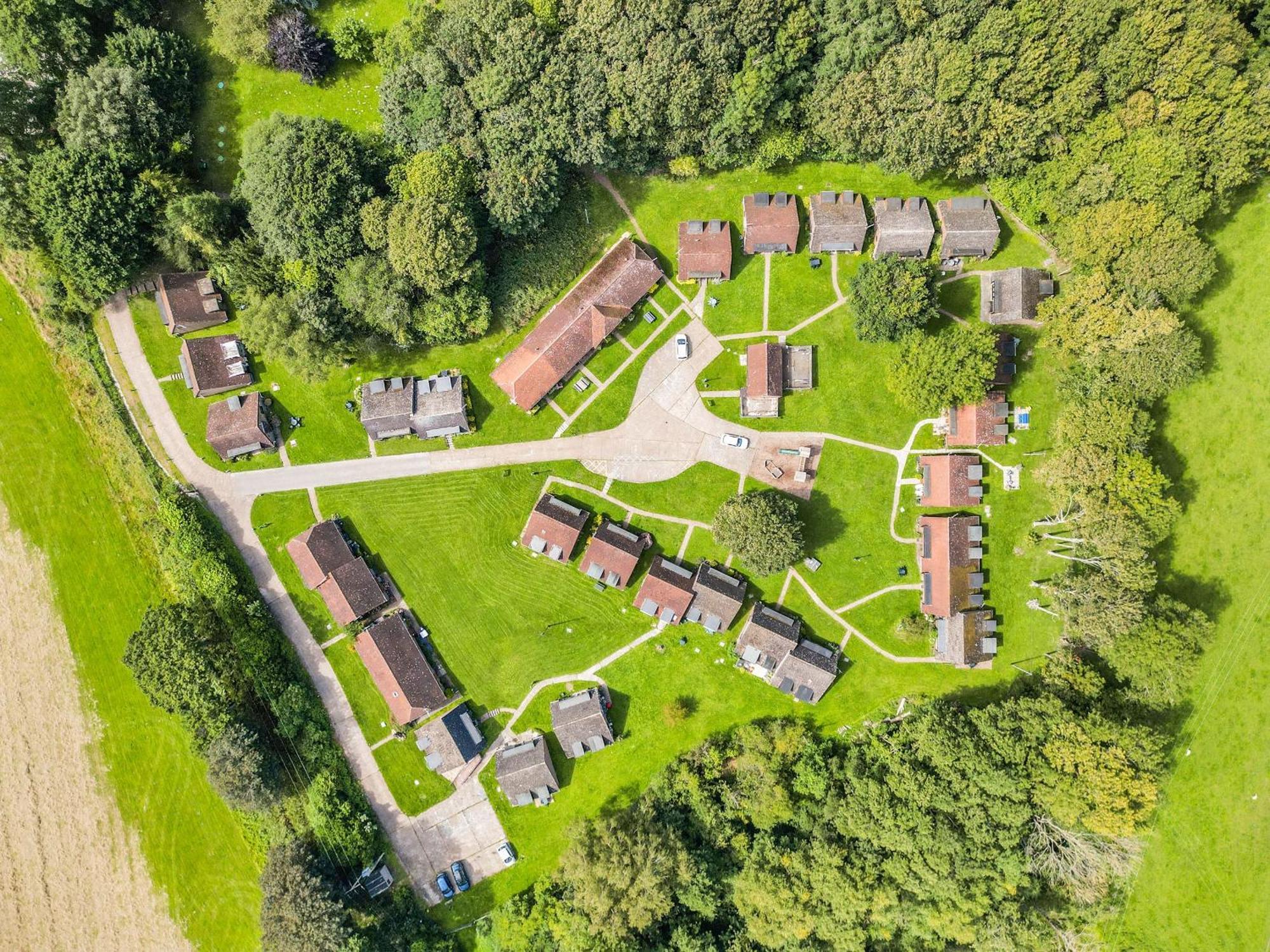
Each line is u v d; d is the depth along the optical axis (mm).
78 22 59438
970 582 64062
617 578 65062
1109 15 52188
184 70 62656
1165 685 58688
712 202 65312
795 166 64875
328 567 64438
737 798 63156
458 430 65750
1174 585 65000
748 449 65812
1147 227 55844
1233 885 64688
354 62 64312
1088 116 56688
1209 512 64562
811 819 62562
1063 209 59312
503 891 65812
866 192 64812
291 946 59188
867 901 58438
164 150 62156
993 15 53250
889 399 65375
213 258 62688
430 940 64438
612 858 59469
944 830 57531
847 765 62594
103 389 65438
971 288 65188
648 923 60594
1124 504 58812
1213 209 61469
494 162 58844
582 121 58156
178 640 61688
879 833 59281
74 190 58375
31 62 58812
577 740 64500
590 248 65500
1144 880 65000
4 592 65625
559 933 61250
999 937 58781
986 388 60875
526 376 63594
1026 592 65125
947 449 65500
